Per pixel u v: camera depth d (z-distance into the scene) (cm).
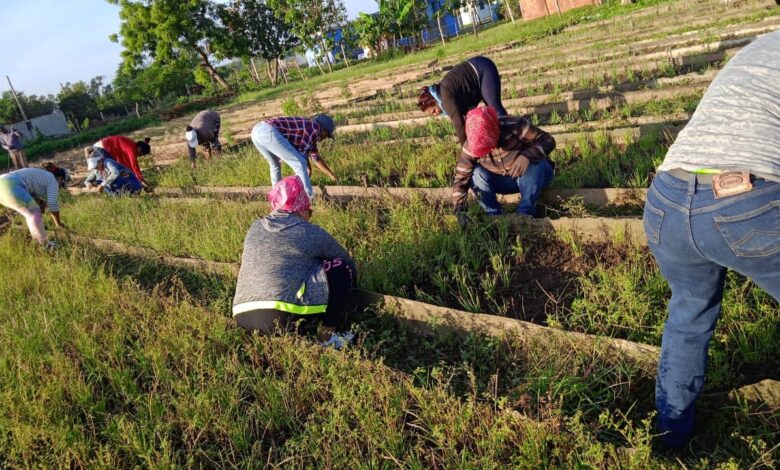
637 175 528
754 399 277
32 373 414
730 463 230
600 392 313
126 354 446
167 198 881
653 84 851
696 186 221
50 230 833
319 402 355
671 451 273
